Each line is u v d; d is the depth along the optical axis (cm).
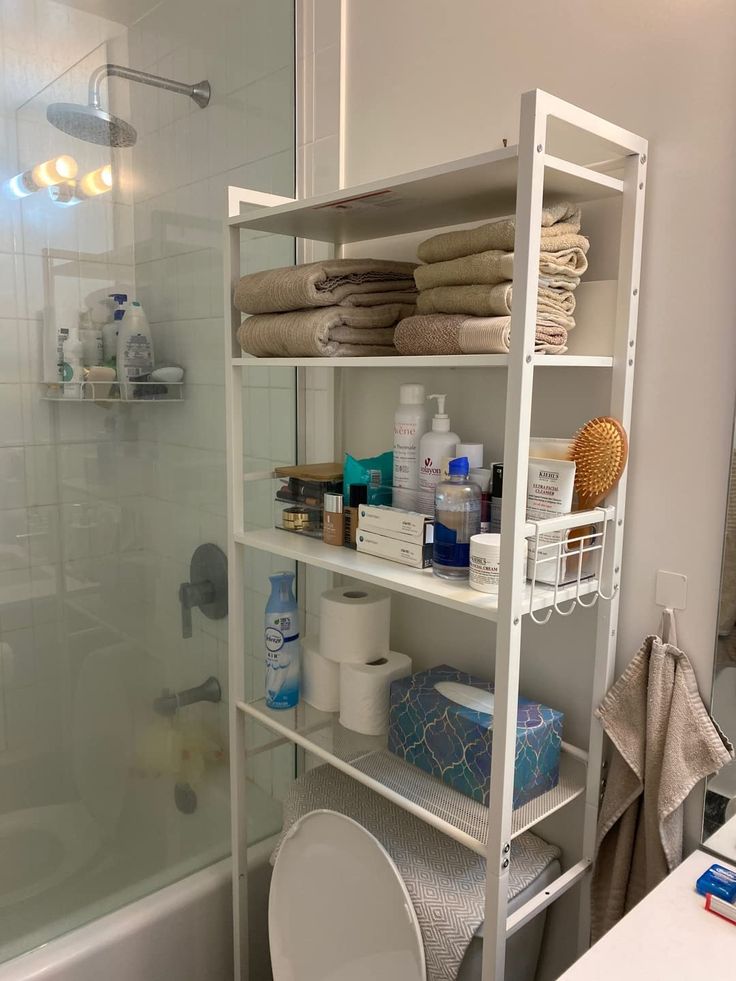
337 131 156
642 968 81
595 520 105
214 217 172
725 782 104
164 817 186
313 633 180
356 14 150
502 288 96
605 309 110
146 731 187
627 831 113
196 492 188
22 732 171
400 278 129
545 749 113
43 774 173
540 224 89
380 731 134
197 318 178
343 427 165
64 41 166
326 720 140
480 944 111
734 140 98
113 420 181
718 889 91
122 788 183
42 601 175
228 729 194
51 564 174
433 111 137
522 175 87
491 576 101
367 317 122
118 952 148
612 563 110
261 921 169
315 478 137
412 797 114
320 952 125
